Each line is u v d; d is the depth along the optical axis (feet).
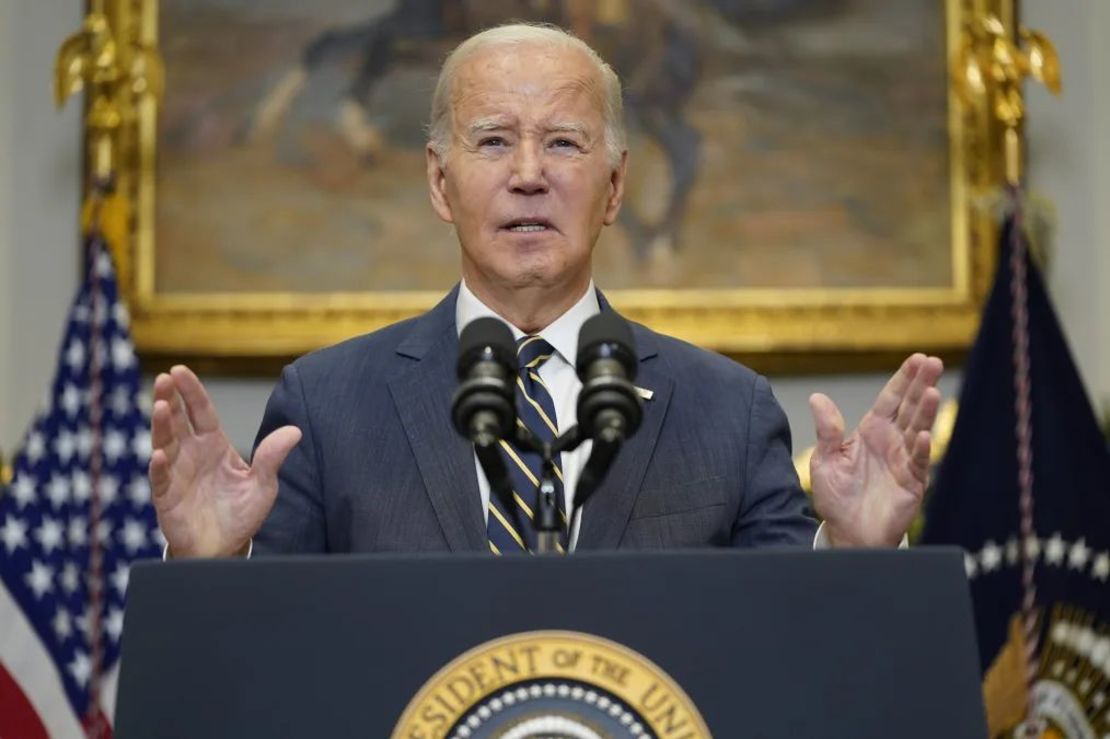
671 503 32.58
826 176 69.05
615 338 25.62
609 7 69.51
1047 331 60.34
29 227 67.05
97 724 55.67
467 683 21.90
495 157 33.91
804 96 69.46
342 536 32.65
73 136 67.72
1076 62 69.36
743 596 22.33
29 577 56.49
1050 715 57.16
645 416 33.45
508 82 33.96
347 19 69.21
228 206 67.77
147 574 22.48
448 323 35.09
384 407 33.83
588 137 34.09
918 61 69.36
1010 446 59.31
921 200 68.95
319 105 68.69
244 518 27.99
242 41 68.85
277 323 66.74
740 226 68.64
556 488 27.04
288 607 22.27
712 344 67.00
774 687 22.00
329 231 67.97
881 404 29.19
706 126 69.15
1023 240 61.36
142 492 58.54
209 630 22.25
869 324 67.41
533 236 33.65
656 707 21.85
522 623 22.13
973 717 22.02
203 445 27.96
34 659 55.77
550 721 21.77
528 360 33.99
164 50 68.54
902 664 22.18
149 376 66.28
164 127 68.03
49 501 57.57
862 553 22.62
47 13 68.33
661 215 68.54
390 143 68.64
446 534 31.78
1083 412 59.41
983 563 58.18
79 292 60.44
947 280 68.54
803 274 68.44
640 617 22.21
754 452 33.91
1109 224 68.28
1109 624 57.62
